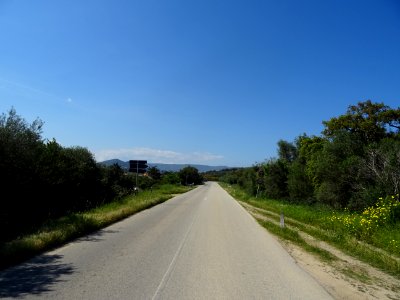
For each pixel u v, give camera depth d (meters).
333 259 11.57
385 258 11.46
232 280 8.21
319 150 37.31
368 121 34.34
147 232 15.22
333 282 8.67
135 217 21.08
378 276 9.59
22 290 6.71
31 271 8.14
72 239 12.75
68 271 8.24
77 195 22.69
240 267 9.60
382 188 22.05
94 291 6.82
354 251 13.09
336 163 26.97
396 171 21.50
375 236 14.69
